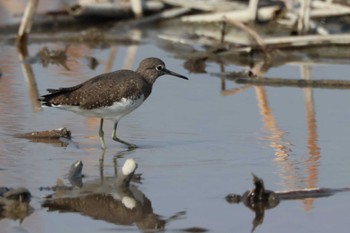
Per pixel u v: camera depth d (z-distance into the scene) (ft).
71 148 55.88
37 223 42.63
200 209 44.83
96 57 84.89
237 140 57.67
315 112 64.85
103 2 99.09
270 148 55.77
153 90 71.92
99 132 56.34
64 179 49.29
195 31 94.89
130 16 99.30
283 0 94.17
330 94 70.64
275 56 83.20
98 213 44.21
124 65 81.10
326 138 57.93
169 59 84.33
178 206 45.29
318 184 48.39
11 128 59.77
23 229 41.78
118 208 44.91
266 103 67.82
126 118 63.36
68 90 56.08
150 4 98.53
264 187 46.37
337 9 89.10
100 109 55.67
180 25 96.99
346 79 74.84
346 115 63.87
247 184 48.55
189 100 68.69
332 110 65.41
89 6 96.78
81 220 43.14
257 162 52.80
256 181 45.83
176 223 42.96
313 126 61.00
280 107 66.54
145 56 85.20
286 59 83.20
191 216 43.88
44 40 92.12
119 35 92.99
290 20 90.94
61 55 83.76
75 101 55.57
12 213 43.88
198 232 41.81
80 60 83.10
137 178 49.62
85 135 59.06
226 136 58.65
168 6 99.50
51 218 43.32
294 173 50.55
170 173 50.65
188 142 57.26
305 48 84.64
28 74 77.00
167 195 46.88
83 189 47.67
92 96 55.42
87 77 75.92
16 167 51.24
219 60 84.17
